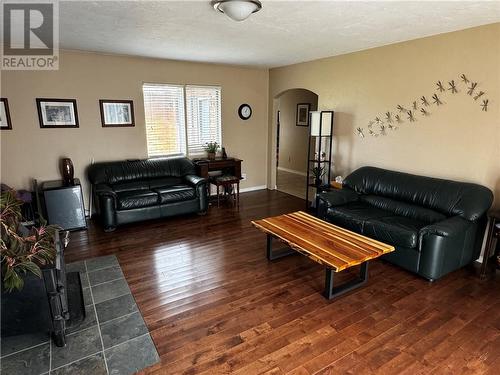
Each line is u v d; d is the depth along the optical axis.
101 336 2.27
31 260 1.99
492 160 3.21
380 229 3.29
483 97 3.20
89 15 2.79
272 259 3.43
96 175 4.59
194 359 2.05
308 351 2.12
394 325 2.37
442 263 2.89
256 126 6.36
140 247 3.76
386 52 4.04
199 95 5.59
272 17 2.85
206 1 2.45
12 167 4.29
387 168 4.26
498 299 2.71
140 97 5.03
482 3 2.50
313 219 3.50
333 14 2.77
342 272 3.20
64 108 4.48
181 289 2.87
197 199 4.85
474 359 2.04
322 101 5.12
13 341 2.22
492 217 2.92
